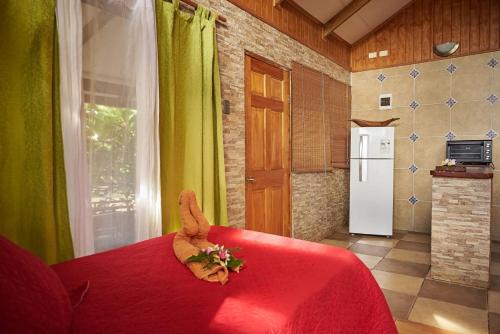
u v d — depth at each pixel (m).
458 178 2.94
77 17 1.80
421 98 4.87
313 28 4.39
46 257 1.65
